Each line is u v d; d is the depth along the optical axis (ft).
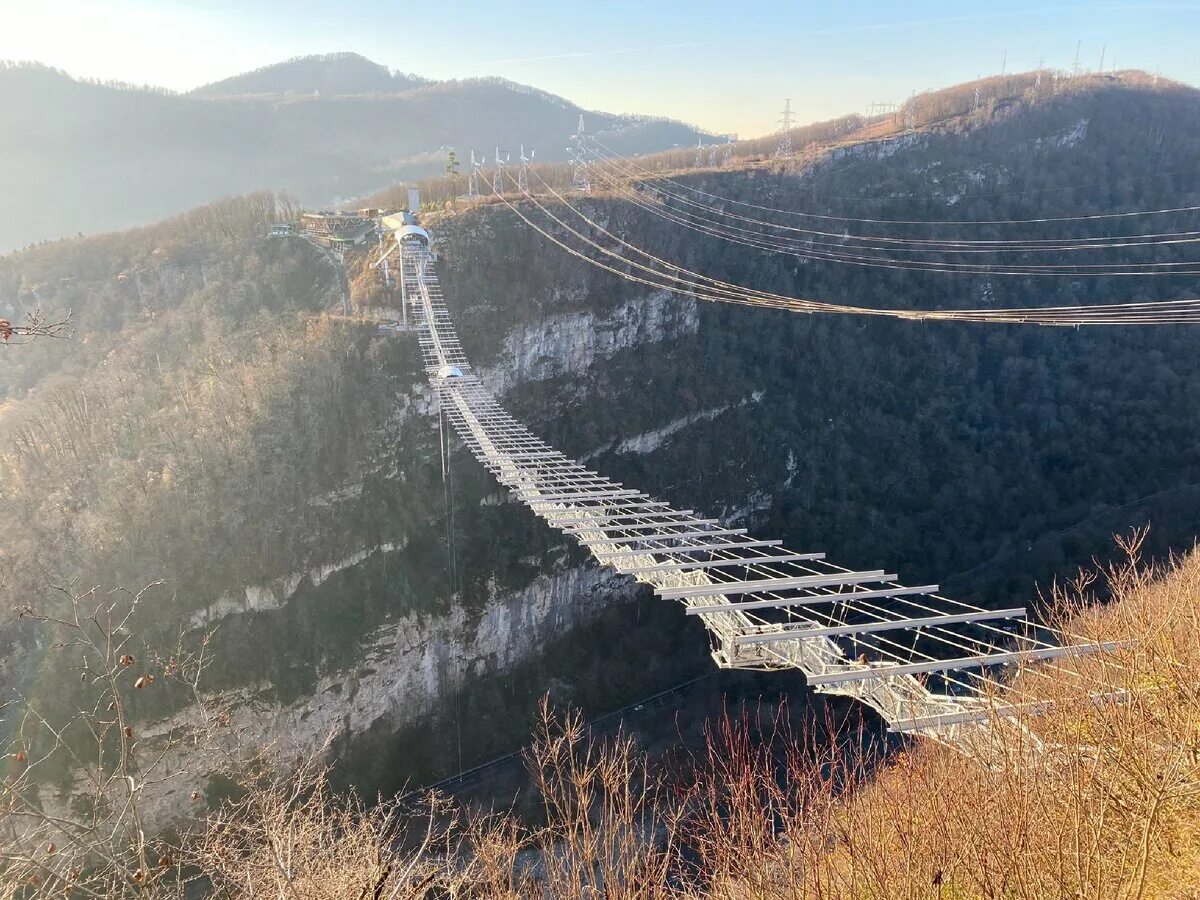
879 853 35.63
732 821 43.62
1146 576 52.75
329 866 37.76
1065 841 32.30
